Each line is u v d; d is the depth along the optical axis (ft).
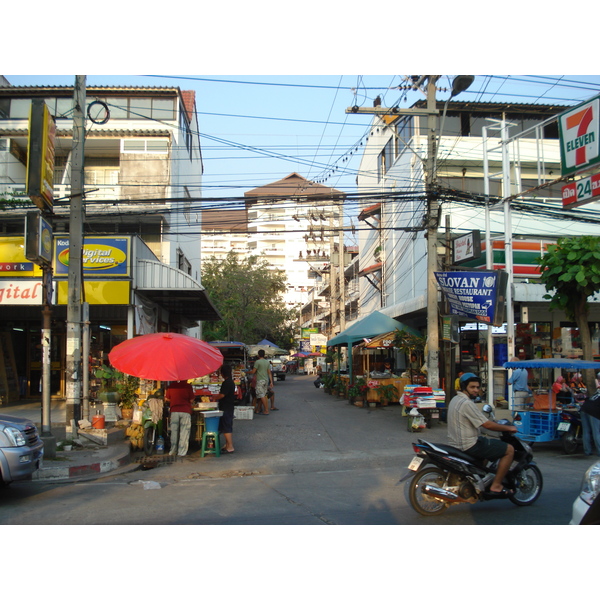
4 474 22.91
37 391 62.03
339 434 44.37
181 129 81.92
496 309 44.09
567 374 57.06
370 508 21.47
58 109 76.02
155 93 77.56
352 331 66.13
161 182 71.92
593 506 13.58
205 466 32.14
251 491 25.17
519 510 20.93
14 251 50.52
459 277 45.62
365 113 48.08
